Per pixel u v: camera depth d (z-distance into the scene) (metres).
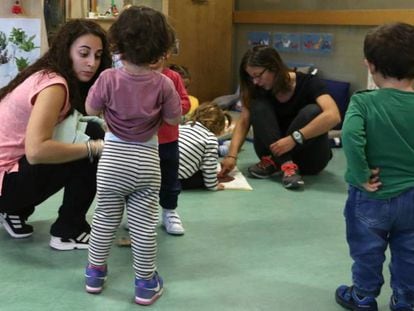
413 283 1.61
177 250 2.14
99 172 1.69
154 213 1.73
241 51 5.09
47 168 2.02
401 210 1.55
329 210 2.63
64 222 2.12
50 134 1.86
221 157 3.50
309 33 4.46
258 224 2.44
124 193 1.70
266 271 1.98
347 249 2.18
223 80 5.03
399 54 1.51
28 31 3.59
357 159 1.54
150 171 1.67
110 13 4.18
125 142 1.66
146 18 1.58
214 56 4.91
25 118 1.98
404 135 1.53
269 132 3.02
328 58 4.35
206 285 1.87
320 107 2.99
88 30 1.92
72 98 1.95
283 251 2.15
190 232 2.33
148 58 1.58
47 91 1.85
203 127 2.91
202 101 4.88
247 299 1.78
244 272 1.97
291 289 1.85
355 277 1.67
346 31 4.18
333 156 3.68
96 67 1.96
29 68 2.01
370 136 1.55
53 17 4.09
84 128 2.06
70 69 1.94
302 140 2.92
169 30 1.63
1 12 3.55
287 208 2.65
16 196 2.06
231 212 2.58
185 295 1.80
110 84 1.61
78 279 1.89
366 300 1.66
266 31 4.83
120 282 1.88
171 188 2.27
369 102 1.56
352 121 1.54
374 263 1.61
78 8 4.20
